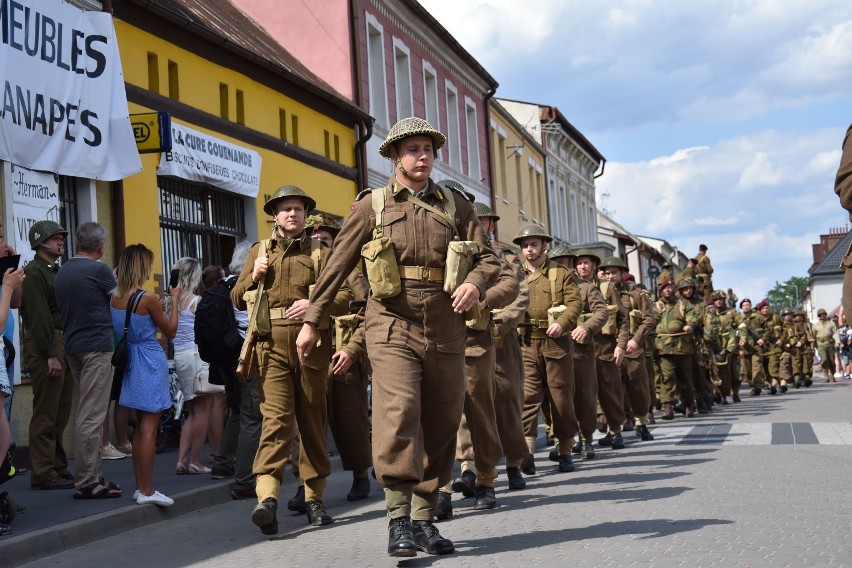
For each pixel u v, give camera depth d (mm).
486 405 8234
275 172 20938
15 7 12562
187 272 11477
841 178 4852
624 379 14078
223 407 11500
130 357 8648
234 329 9758
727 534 6523
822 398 22406
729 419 16625
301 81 22062
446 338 6320
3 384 7707
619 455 11969
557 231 51750
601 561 5895
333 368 8148
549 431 11469
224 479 10492
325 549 6938
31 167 12828
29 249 12836
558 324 10367
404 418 6086
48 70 13188
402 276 6277
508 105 50531
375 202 6441
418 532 6441
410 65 31047
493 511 8062
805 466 9734
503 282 6773
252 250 7973
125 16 15812
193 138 17156
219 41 18516
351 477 11461
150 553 7273
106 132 14312
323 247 7848
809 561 5668
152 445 8727
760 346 26875
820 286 87062
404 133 6316
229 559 6816
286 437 7672
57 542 7492
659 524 7000
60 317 9781
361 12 27531
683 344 17938
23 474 11664
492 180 39625
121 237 14922
